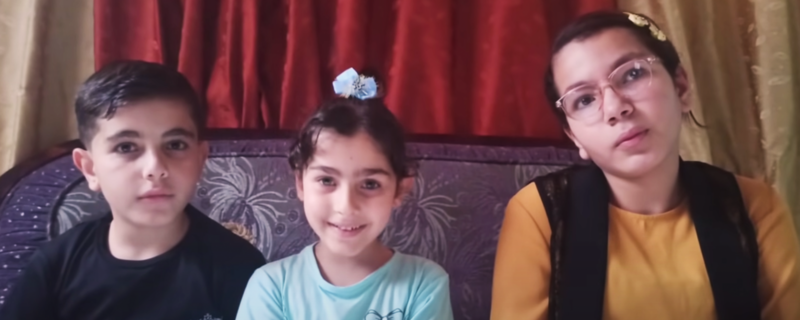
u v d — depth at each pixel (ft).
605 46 2.73
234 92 4.34
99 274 2.96
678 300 2.78
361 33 4.15
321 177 2.67
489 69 4.23
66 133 4.51
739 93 4.20
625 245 2.89
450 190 3.63
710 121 4.18
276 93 4.43
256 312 2.78
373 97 2.97
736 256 2.77
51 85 4.40
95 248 3.03
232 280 3.05
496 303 2.99
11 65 4.36
